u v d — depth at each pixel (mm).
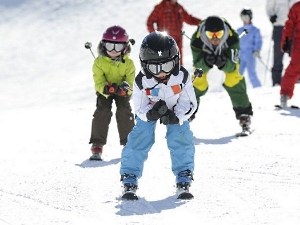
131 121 13039
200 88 14438
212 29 13781
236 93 14414
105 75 12719
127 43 12477
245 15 24844
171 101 9555
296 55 17109
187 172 9734
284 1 22141
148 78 9359
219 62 14031
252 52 24953
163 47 9031
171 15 22219
